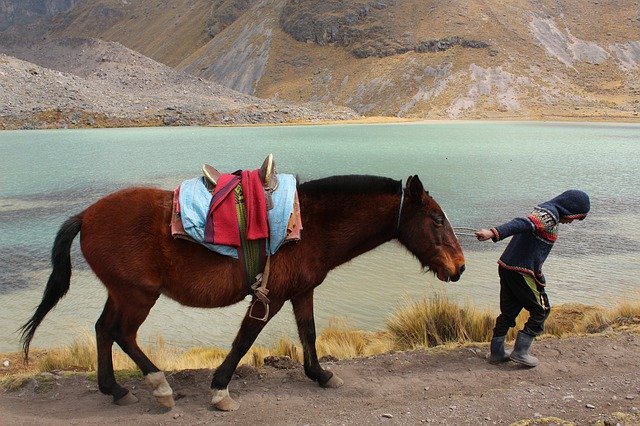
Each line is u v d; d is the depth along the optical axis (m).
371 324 9.44
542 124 102.88
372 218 5.07
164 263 4.67
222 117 94.75
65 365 7.15
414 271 12.50
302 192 4.96
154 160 34.44
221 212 4.65
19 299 11.06
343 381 5.52
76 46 177.50
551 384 5.42
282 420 4.74
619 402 4.95
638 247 14.85
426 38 179.75
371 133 68.19
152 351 7.85
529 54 170.62
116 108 92.44
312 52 198.12
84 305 10.65
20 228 17.12
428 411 4.82
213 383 4.93
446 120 122.75
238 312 10.45
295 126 90.19
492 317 8.26
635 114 127.88
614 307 9.53
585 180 26.42
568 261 13.51
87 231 4.71
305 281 4.88
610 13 195.12
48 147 46.78
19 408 5.02
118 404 5.04
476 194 22.16
